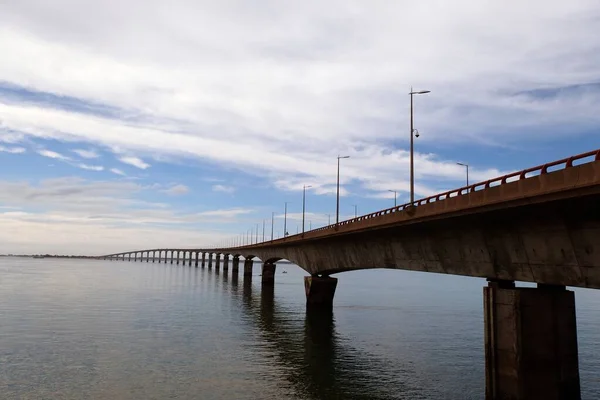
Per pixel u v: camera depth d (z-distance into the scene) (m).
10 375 31.84
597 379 33.84
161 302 79.81
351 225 51.78
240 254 163.38
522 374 26.97
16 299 77.88
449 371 35.88
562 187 22.17
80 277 149.88
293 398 28.83
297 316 67.19
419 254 40.66
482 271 31.48
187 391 29.30
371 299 97.25
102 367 34.41
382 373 35.06
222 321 59.53
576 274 23.95
